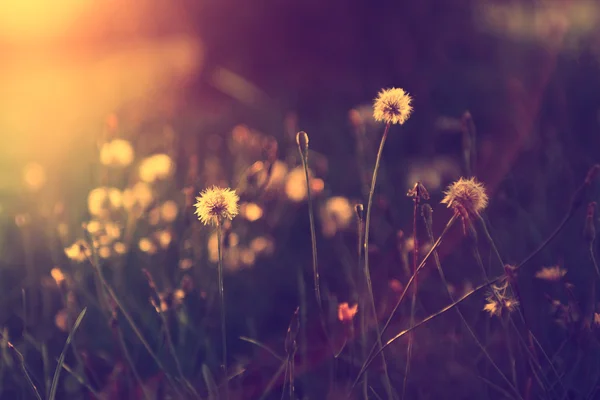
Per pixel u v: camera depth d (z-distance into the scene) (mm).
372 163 1354
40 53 6637
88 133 2256
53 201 1467
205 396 926
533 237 1135
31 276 1150
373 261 1066
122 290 1082
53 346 1044
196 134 2230
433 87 2596
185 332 1015
